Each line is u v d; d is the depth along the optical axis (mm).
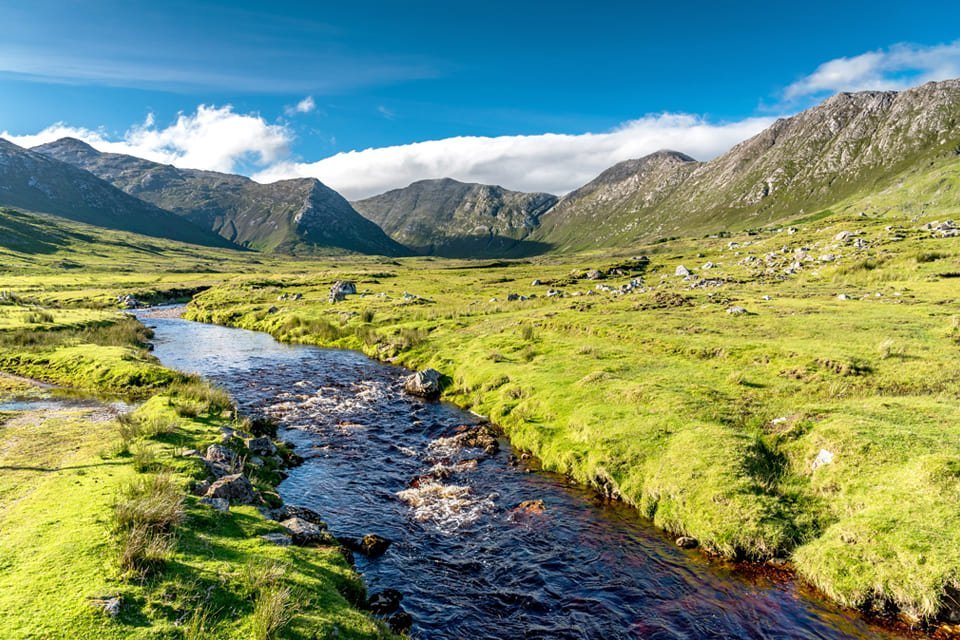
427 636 12984
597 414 26047
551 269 172500
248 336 68438
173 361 49094
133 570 10438
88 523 12469
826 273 78875
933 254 73750
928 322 38906
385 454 26094
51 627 8766
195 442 21375
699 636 13047
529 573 15867
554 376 33500
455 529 18547
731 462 19297
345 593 13047
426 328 59812
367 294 103312
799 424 21531
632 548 17203
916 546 13805
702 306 54969
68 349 42500
